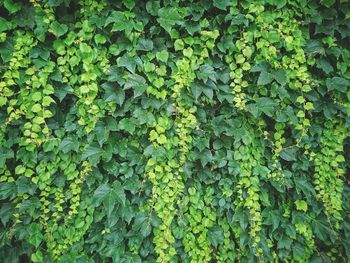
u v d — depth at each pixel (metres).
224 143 1.14
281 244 1.17
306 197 1.18
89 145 1.04
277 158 1.20
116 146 1.07
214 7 1.12
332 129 1.23
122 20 1.00
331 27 1.17
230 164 1.12
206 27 1.10
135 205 1.09
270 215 1.17
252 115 1.16
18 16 1.00
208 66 1.08
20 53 0.99
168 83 1.05
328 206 1.19
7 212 1.02
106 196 1.02
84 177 1.05
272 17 1.12
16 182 1.02
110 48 1.04
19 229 1.02
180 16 1.04
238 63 1.11
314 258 1.21
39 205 1.04
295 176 1.21
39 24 0.99
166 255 1.05
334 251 1.23
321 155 1.22
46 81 1.01
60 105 1.08
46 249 1.07
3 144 1.02
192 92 1.06
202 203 1.14
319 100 1.20
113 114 1.05
